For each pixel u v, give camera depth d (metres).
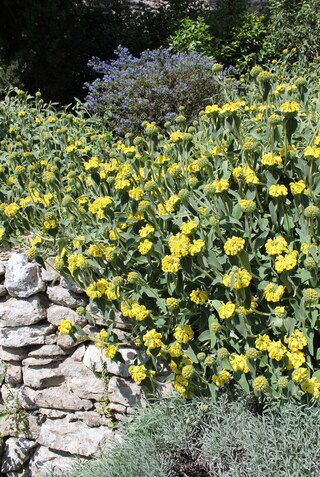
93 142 4.65
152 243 2.72
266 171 2.64
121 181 2.77
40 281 3.23
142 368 2.82
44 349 3.23
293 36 7.76
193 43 7.69
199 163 2.70
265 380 2.39
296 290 2.54
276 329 2.60
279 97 3.28
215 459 2.52
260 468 2.34
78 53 8.09
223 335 2.64
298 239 2.68
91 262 2.90
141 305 2.77
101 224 3.10
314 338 2.68
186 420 2.69
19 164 3.89
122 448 2.75
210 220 2.55
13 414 3.28
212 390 2.64
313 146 2.54
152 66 6.22
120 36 9.01
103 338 2.94
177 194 2.94
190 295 2.68
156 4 10.17
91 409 3.19
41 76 7.67
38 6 7.43
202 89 5.95
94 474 2.68
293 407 2.44
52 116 4.78
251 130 2.88
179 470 2.67
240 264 2.51
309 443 2.34
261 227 2.59
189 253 2.51
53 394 3.23
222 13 8.54
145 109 5.92
